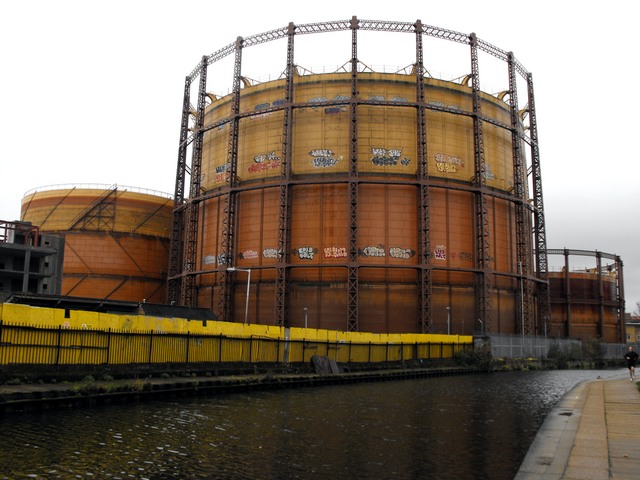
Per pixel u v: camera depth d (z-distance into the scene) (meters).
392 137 73.56
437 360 60.78
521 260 79.81
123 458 15.56
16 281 71.19
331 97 75.06
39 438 17.56
